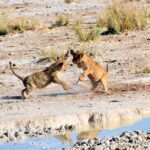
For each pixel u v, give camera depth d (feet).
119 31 237.25
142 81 167.32
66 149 114.11
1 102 148.87
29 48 218.59
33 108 141.49
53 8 309.42
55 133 127.03
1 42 232.32
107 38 229.45
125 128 131.23
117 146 114.21
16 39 236.63
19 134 124.67
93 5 313.32
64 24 262.88
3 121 131.23
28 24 257.96
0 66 193.06
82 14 288.71
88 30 240.32
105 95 153.17
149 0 310.65
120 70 181.78
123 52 206.49
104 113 136.36
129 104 143.23
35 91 158.61
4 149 116.16
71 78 172.86
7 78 176.76
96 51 205.26
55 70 155.02
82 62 156.15
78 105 143.33
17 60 200.44
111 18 243.19
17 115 135.54
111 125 134.10
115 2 260.83
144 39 225.56
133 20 244.01
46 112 137.39
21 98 152.76
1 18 276.82
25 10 305.12
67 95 154.10
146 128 130.62
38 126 131.13
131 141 117.29
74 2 323.37
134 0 316.81
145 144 115.55
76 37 231.71
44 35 241.55
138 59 195.83
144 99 148.05
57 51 209.77
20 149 116.06
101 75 156.35
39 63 196.03
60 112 136.98
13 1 331.98
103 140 118.32
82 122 134.00
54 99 150.10
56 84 165.68
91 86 163.02
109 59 196.85
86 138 123.95
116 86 162.61
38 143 119.85
